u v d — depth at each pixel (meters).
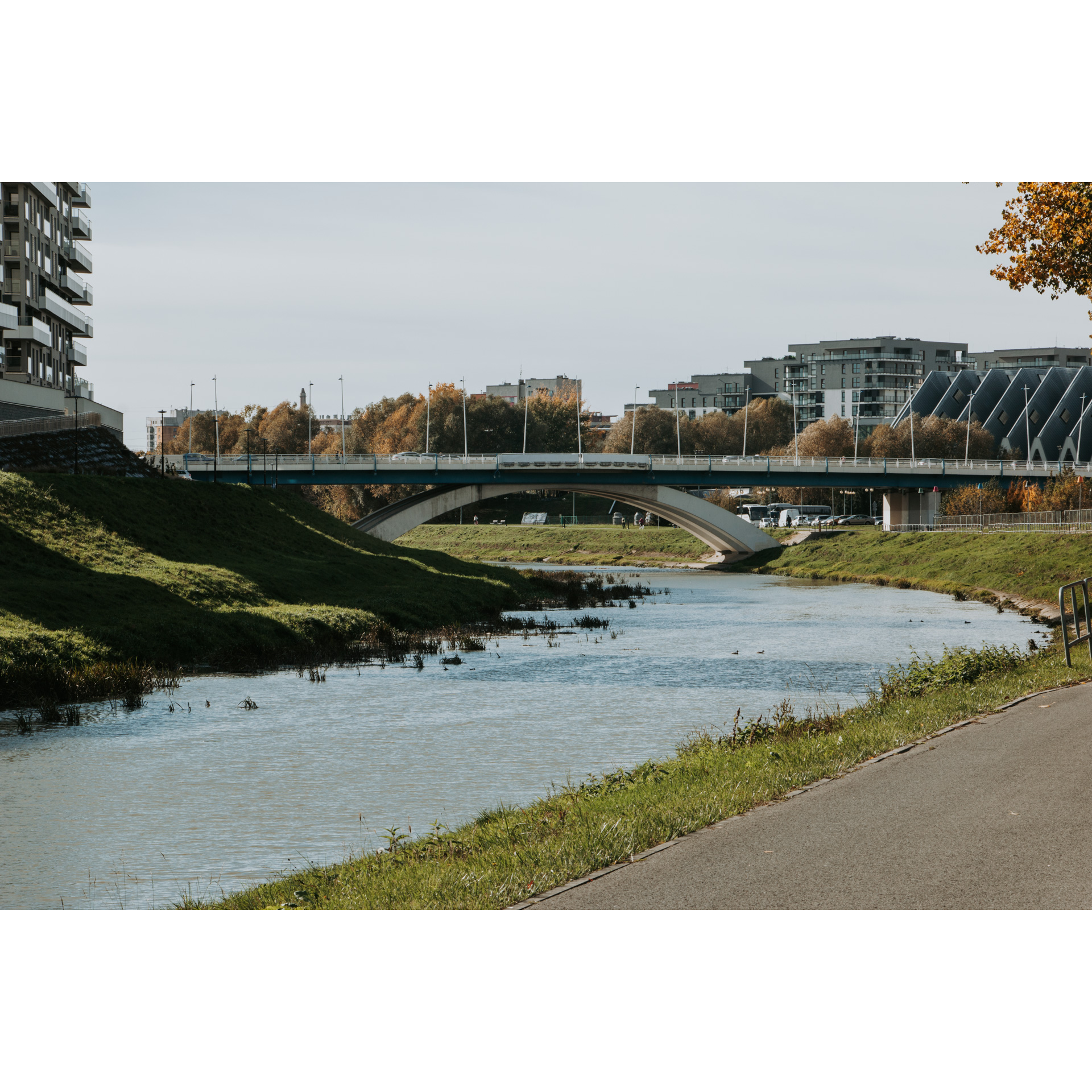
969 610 57.66
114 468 60.97
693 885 8.77
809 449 149.50
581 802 13.66
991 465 108.12
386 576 56.34
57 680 28.23
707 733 23.02
